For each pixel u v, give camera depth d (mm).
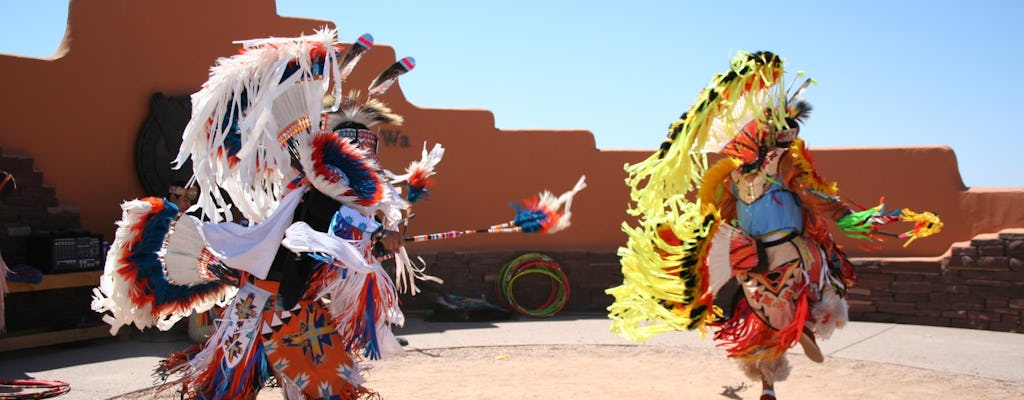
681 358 7172
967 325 8719
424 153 5098
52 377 6223
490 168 10500
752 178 5363
